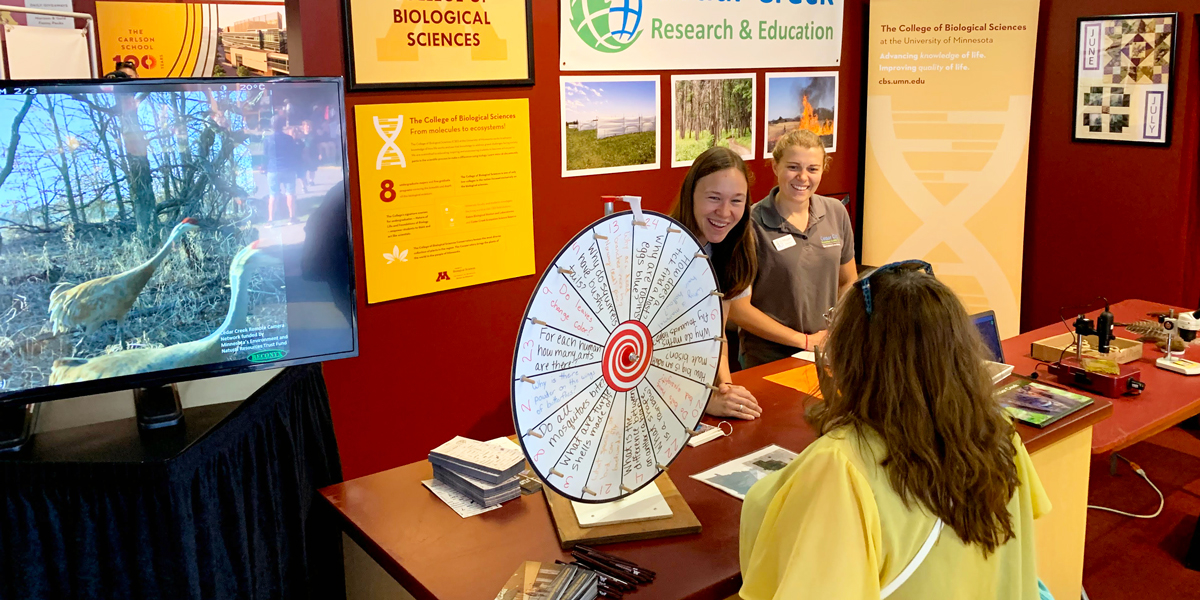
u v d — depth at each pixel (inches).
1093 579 125.7
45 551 62.9
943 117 185.9
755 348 134.2
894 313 53.7
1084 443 93.3
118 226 64.5
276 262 70.9
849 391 55.7
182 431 66.7
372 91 127.6
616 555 65.6
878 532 51.1
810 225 135.3
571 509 71.5
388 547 67.7
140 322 66.2
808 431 89.7
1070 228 192.7
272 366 72.1
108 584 63.6
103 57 169.8
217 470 66.8
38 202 61.6
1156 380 118.5
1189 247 179.5
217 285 68.8
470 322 145.2
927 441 52.3
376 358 135.3
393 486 79.3
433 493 77.4
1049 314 199.8
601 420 65.5
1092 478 159.3
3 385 62.4
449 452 78.3
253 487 71.4
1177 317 131.9
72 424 69.7
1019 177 184.7
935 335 52.9
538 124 146.9
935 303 53.6
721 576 62.7
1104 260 187.9
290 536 76.9
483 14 135.9
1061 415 89.6
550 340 60.7
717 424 91.9
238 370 70.6
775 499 54.5
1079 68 184.5
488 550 67.1
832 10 183.2
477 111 138.6
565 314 61.1
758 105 177.5
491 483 74.6
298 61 110.3
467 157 138.9
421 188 134.8
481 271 144.0
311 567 79.4
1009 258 188.7
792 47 179.2
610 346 64.7
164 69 174.4
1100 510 146.7
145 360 66.7
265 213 69.7
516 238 147.3
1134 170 180.2
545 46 145.2
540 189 149.6
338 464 86.7
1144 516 143.6
